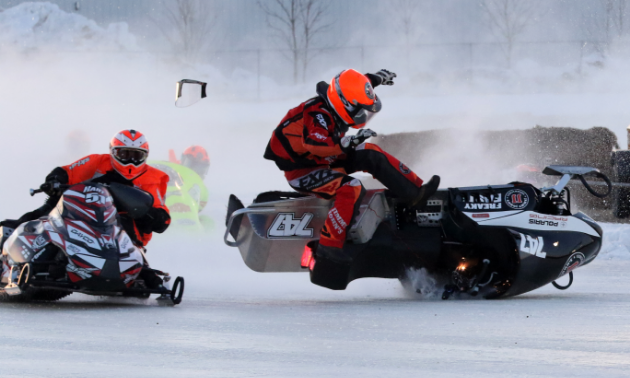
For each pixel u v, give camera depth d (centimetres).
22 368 1198
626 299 2184
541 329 1591
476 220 2152
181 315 1822
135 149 2209
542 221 2183
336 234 2088
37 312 1853
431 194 2130
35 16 11912
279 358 1290
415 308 1964
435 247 2228
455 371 1195
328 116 2073
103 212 2052
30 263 1950
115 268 1956
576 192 4516
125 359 1273
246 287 2609
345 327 1625
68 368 1200
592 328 1605
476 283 2205
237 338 1484
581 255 2208
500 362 1258
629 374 1169
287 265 2291
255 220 2264
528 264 2128
